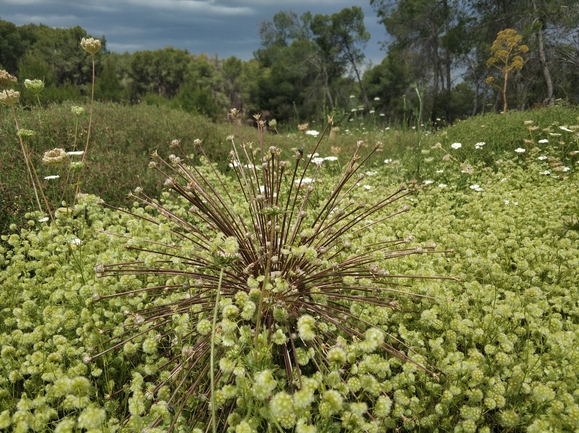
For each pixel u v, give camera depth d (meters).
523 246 3.09
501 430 1.79
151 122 7.21
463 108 27.67
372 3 29.45
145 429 1.47
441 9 26.81
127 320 2.03
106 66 20.62
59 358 1.75
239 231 2.29
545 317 2.22
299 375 1.58
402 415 1.63
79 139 5.79
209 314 2.05
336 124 10.82
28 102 10.79
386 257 2.32
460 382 1.74
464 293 2.28
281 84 42.03
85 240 2.84
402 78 34.34
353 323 2.07
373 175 5.55
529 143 6.28
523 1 21.53
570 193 4.02
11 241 2.65
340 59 40.28
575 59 19.94
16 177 4.29
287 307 2.00
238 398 1.56
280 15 44.44
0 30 59.66
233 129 10.20
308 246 2.18
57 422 1.63
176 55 74.25
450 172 5.40
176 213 3.43
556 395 1.71
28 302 2.14
